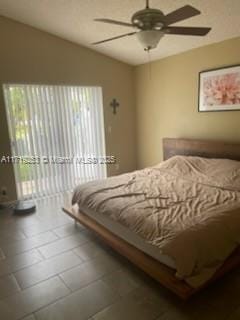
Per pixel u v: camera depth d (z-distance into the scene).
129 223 2.25
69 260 2.52
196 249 1.83
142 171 3.75
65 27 3.71
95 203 2.73
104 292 2.06
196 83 3.94
